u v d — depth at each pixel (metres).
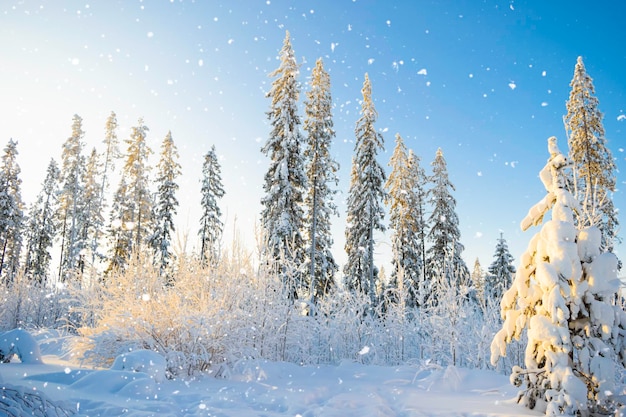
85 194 33.41
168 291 11.89
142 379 7.29
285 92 20.19
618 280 6.51
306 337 13.55
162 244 27.28
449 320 13.60
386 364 14.30
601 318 6.32
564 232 6.73
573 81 19.22
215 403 6.86
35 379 7.50
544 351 6.62
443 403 7.29
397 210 25.72
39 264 36.12
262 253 13.57
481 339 12.88
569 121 18.94
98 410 5.76
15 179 32.25
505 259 31.28
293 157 19.62
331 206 21.12
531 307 7.13
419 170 28.89
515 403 7.07
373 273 22.78
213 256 13.40
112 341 10.16
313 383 9.44
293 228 18.98
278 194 19.25
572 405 5.86
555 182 7.25
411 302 22.33
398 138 25.73
